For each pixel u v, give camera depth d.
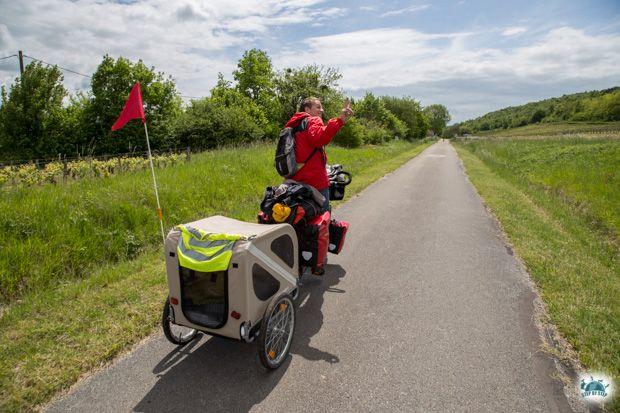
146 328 3.80
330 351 3.58
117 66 27.47
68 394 2.98
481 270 5.47
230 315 3.00
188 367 3.33
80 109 28.78
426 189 12.40
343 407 2.89
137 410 2.85
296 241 3.64
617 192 10.83
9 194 6.13
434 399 2.97
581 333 3.72
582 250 6.46
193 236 3.07
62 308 4.09
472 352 3.55
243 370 3.30
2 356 3.29
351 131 31.95
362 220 8.19
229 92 35.97
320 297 4.64
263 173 10.96
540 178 14.64
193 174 9.33
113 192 6.94
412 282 5.06
